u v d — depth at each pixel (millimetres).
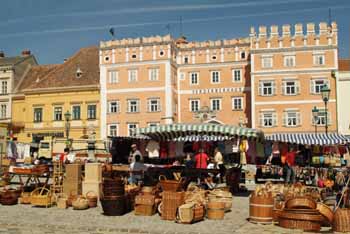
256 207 14109
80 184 19703
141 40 58594
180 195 14719
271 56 54812
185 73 59750
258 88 54875
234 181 24047
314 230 12906
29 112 62719
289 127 53719
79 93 60844
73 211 16812
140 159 22422
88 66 63594
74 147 43812
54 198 18359
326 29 53500
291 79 54062
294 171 28516
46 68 68000
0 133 28109
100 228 13281
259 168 31062
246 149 29141
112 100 59219
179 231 12758
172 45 58250
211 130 21281
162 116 57219
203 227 13414
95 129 59594
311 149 32656
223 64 58250
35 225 13844
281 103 54125
